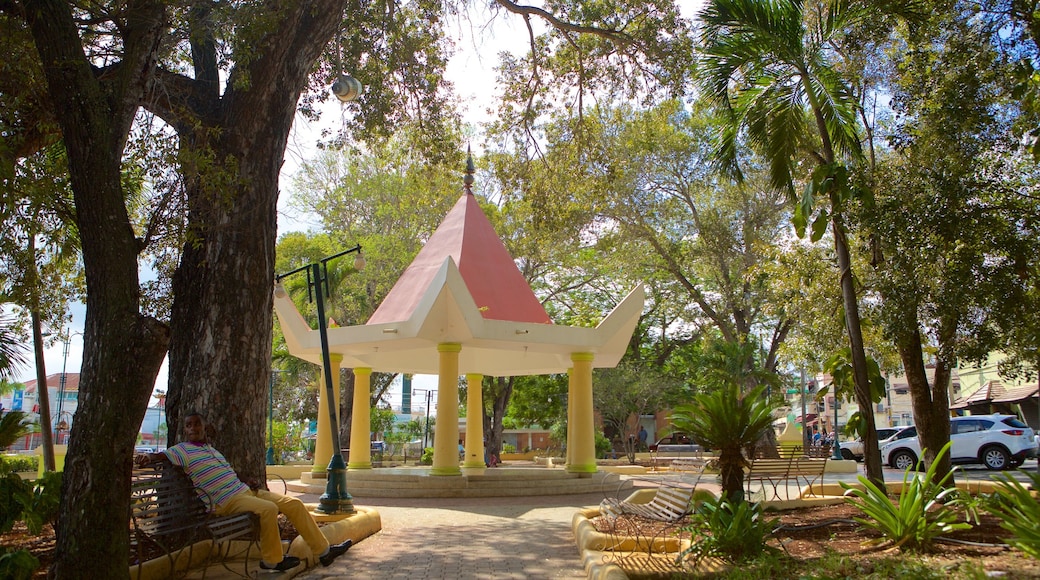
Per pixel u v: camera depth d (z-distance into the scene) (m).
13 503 8.56
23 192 7.31
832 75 11.54
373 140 16.62
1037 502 6.12
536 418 40.75
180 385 9.24
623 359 36.53
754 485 16.33
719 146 12.15
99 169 6.01
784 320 27.91
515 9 15.48
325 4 10.20
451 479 16.44
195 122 8.73
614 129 26.16
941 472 12.43
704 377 30.98
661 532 9.30
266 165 9.68
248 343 9.30
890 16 10.98
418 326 15.97
